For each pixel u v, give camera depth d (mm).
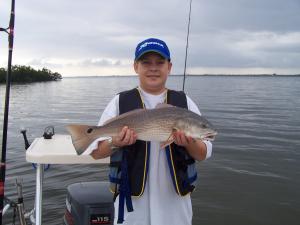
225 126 7387
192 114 1086
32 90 21188
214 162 4270
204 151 1139
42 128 6617
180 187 1127
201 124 1077
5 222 2404
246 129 6984
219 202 3084
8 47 1606
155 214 1135
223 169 3988
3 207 1554
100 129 1101
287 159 4488
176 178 1127
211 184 3498
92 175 3545
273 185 3510
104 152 1145
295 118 8922
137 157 1132
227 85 35562
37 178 1455
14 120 7926
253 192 3320
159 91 1220
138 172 1126
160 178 1147
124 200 1130
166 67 1204
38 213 1447
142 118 1086
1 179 1518
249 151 4910
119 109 1188
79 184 1742
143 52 1168
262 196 3232
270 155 4695
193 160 1161
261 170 3988
